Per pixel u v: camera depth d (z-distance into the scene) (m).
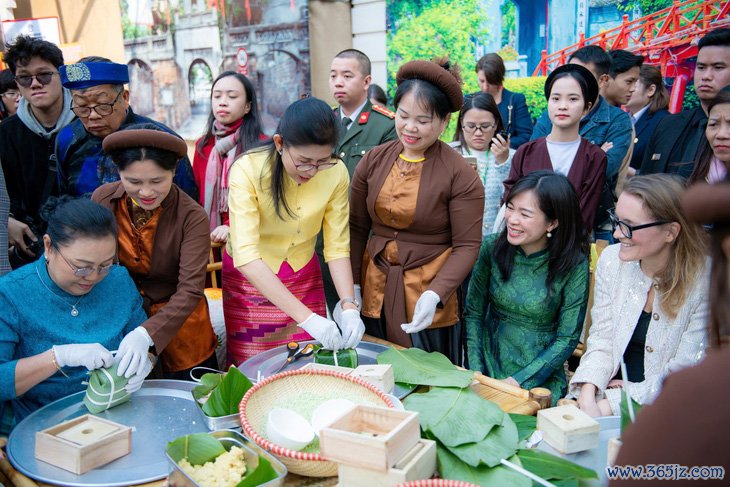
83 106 2.08
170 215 1.78
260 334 1.94
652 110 3.35
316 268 2.05
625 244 1.71
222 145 2.86
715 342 0.66
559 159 2.72
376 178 2.04
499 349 2.17
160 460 1.20
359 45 4.29
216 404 1.30
